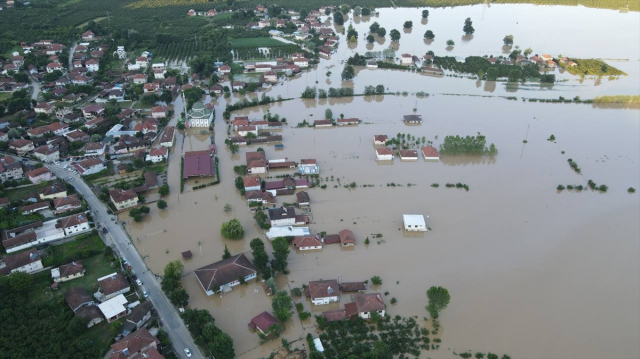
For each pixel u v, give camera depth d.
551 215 174.62
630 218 173.00
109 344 117.25
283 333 123.25
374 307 126.50
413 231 164.38
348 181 194.75
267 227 163.38
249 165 197.25
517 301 134.88
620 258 152.50
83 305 128.12
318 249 154.62
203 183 191.88
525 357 117.19
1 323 121.81
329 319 125.56
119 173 197.62
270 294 135.38
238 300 134.25
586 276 144.62
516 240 160.62
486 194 187.50
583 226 168.25
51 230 159.12
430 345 119.69
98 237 158.12
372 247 156.75
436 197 185.25
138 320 123.44
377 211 175.50
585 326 127.00
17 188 185.38
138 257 150.12
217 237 160.12
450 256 152.75
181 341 120.12
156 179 189.88
